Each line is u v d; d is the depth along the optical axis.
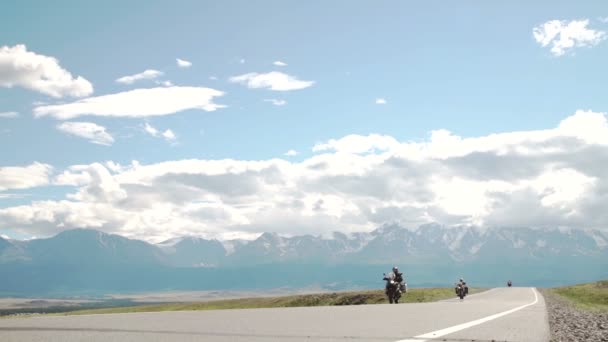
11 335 8.98
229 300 141.25
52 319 12.84
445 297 76.19
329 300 107.38
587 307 55.25
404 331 11.49
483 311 23.14
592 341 12.95
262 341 9.00
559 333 14.45
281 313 17.47
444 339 9.95
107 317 13.96
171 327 11.18
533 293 72.19
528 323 15.92
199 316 15.09
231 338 9.34
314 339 9.49
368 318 15.73
